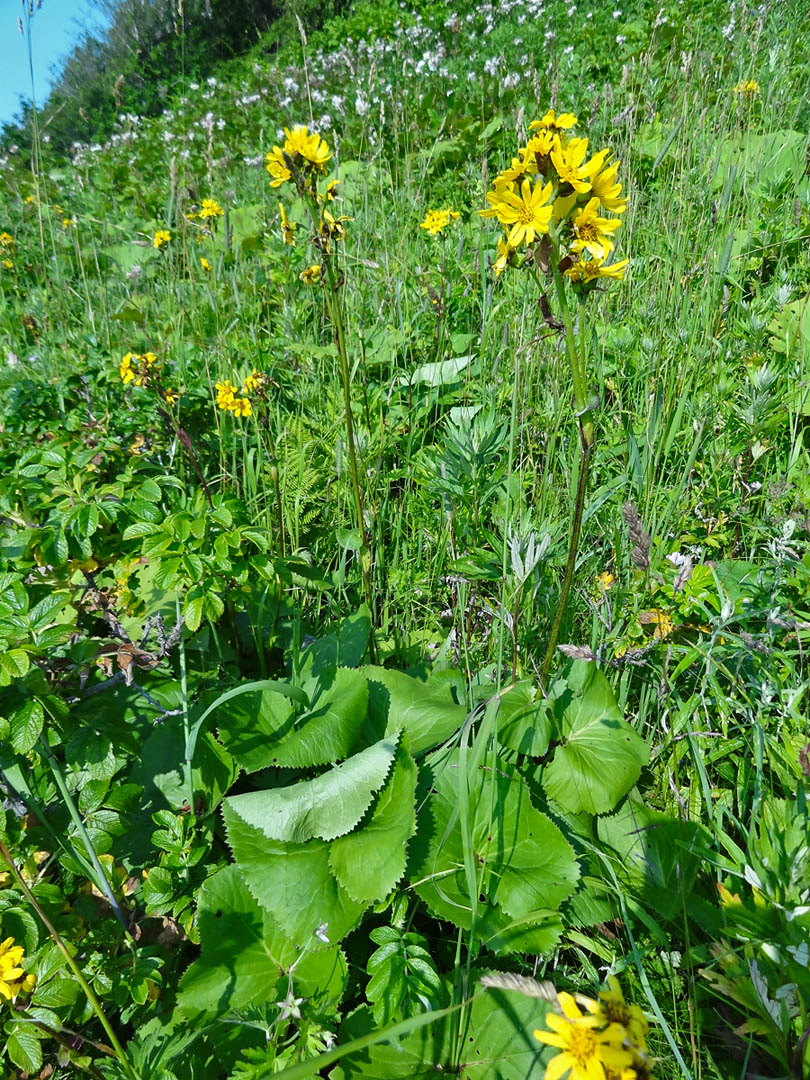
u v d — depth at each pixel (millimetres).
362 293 3871
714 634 1793
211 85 11656
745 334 3084
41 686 1558
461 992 1464
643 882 1640
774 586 2027
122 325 4754
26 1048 1313
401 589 2445
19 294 6105
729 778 1774
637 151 4543
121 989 1483
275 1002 1499
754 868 1472
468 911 1557
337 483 2725
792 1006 1292
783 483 2328
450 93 7527
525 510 2332
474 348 3596
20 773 1711
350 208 5168
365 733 1909
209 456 3113
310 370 3473
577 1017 931
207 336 4109
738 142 4230
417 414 3162
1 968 1232
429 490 2570
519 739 1795
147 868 1778
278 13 12445
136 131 10586
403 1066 1385
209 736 1853
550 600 2189
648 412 2549
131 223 7383
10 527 2096
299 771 1938
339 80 9484
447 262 4129
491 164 5879
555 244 1368
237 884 1658
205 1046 1469
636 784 1904
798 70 5660
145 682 1927
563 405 2832
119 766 1693
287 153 1746
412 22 11844
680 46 6434
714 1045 1417
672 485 2609
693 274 3199
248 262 5250
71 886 1671
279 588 2191
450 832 1663
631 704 2086
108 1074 1408
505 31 10555
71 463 2111
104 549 2072
